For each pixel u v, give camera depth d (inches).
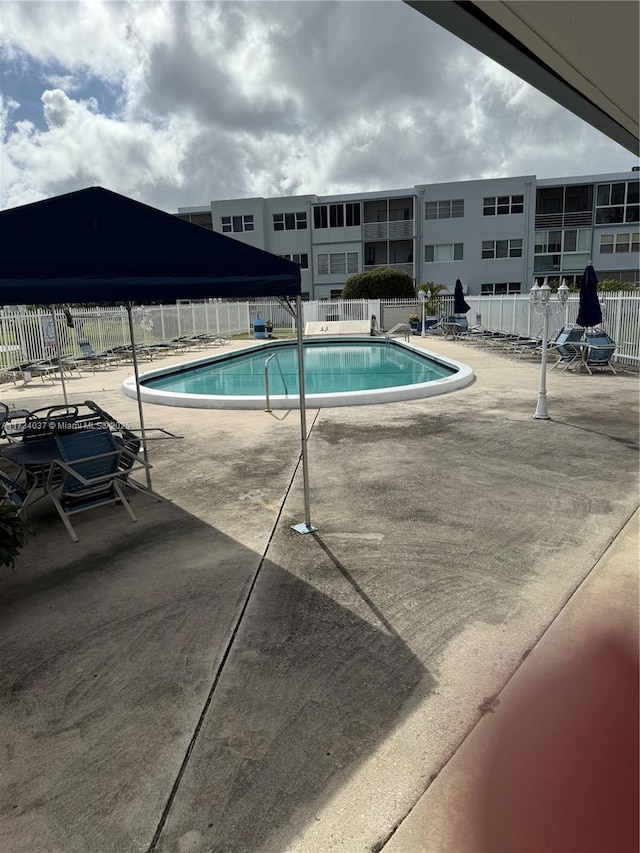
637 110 61.9
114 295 146.3
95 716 99.7
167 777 86.0
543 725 93.6
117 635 124.6
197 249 155.1
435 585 141.6
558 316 652.7
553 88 56.4
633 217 1418.6
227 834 76.5
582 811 77.7
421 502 199.0
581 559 153.1
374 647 117.0
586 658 110.5
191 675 110.0
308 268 1582.2
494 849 73.1
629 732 91.5
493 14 41.4
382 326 1162.6
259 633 123.3
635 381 448.5
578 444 267.7
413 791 82.4
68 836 76.7
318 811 79.7
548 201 1472.7
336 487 217.2
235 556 161.8
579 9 40.9
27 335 617.9
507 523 179.0
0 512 138.9
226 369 674.2
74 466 185.8
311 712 99.0
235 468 246.1
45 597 142.3
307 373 627.5
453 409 357.1
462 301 893.2
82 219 141.3
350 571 150.4
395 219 1533.0
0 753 91.9
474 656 112.7
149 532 181.5
